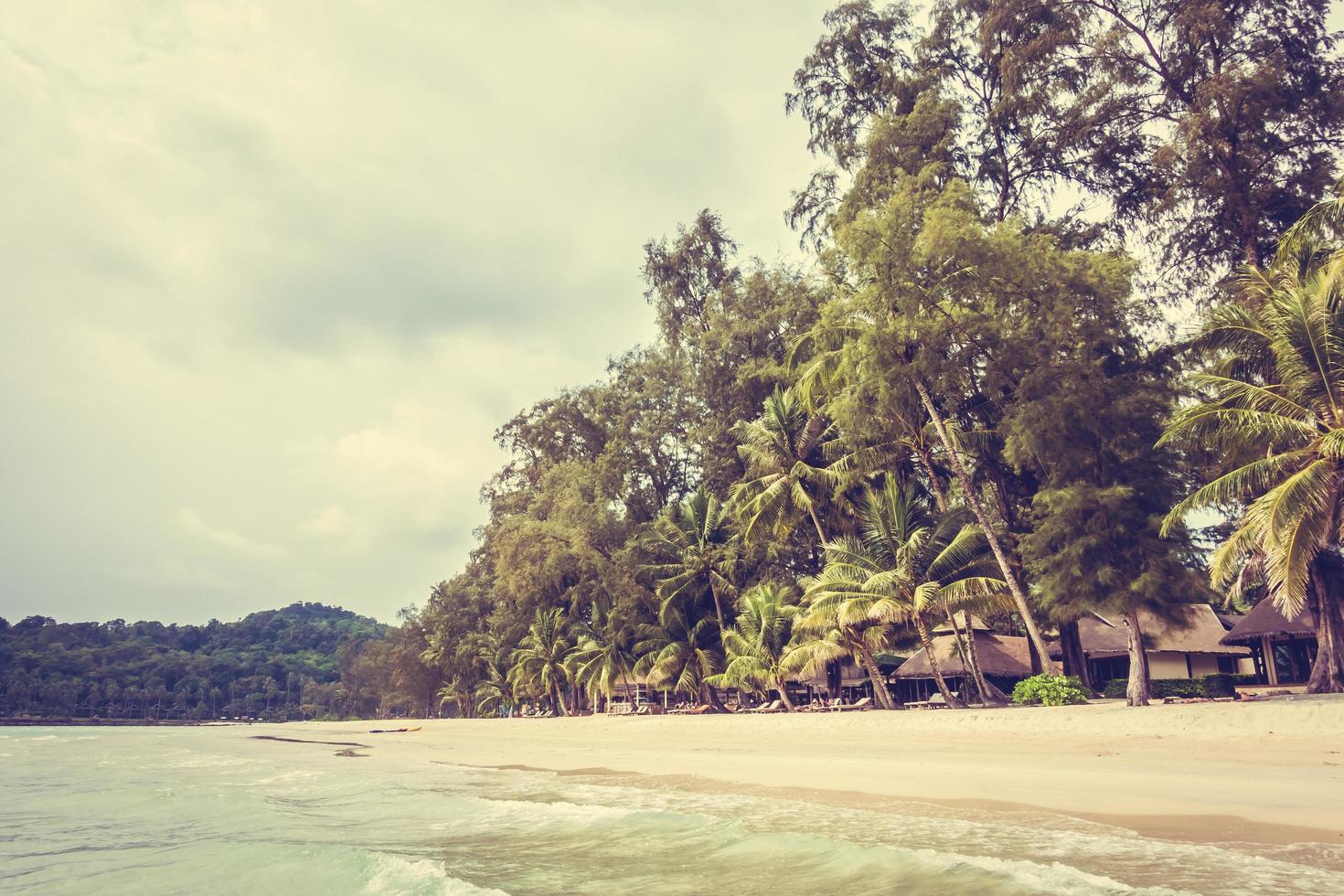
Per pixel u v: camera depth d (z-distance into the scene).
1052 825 10.07
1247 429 21.50
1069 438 26.53
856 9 40.28
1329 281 20.28
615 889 8.41
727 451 47.19
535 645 69.38
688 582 47.59
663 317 53.69
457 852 11.19
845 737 24.78
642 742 29.83
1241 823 9.39
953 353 31.61
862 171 37.03
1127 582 24.48
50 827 16.11
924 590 29.64
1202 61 30.97
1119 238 35.72
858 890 7.57
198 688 190.88
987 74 37.69
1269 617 36.72
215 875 11.02
